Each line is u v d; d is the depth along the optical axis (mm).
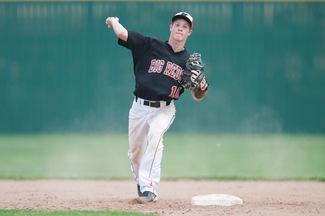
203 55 70938
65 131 71562
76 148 62656
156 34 69812
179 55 30781
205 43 71000
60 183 41719
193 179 44844
